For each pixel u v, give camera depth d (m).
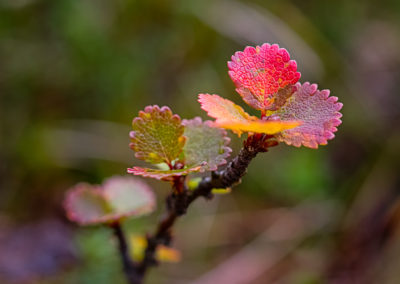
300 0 0.45
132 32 0.39
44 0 0.38
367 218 0.36
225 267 0.33
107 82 0.38
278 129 0.14
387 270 0.32
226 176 0.15
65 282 0.29
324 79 0.41
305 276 0.33
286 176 0.39
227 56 0.41
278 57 0.15
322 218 0.37
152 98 0.39
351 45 0.46
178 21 0.40
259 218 0.37
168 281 0.32
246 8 0.40
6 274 0.28
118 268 0.29
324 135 0.14
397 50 0.48
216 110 0.14
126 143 0.38
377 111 0.43
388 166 0.38
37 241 0.31
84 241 0.31
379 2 0.51
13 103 0.37
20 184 0.35
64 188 0.36
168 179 0.16
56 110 0.38
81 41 0.37
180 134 0.15
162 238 0.18
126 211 0.18
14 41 0.38
